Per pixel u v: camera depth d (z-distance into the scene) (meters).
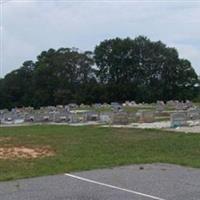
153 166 13.27
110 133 27.33
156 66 114.69
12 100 115.38
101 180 10.98
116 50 114.62
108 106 75.06
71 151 18.16
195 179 11.08
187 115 37.06
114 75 115.31
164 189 9.90
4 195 9.43
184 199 9.01
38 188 10.11
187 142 21.06
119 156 16.03
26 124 42.25
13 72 117.94
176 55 114.44
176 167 13.05
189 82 113.44
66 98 106.50
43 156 16.73
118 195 9.34
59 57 114.31
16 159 15.93
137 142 21.67
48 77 111.69
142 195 9.34
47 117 46.28
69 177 11.48
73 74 113.44
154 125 34.19
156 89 110.94
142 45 115.56
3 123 46.12
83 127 33.25
